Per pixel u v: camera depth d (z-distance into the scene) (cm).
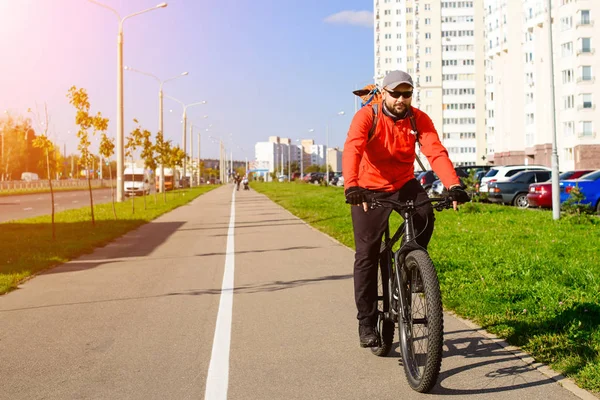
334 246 1331
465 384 432
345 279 893
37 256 1173
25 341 571
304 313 674
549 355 487
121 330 608
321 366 483
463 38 12700
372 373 463
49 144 1648
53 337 584
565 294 707
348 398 411
